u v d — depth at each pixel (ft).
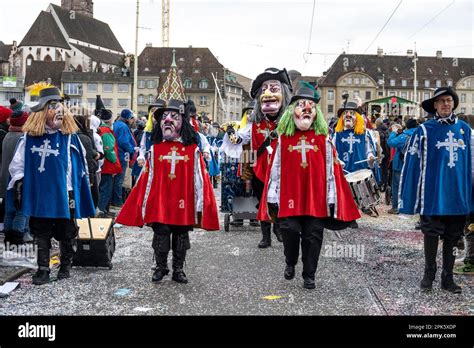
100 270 23.77
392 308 18.79
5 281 21.38
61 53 339.16
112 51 386.73
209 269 24.07
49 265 23.02
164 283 21.80
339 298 19.94
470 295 20.40
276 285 21.58
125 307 18.76
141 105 259.80
